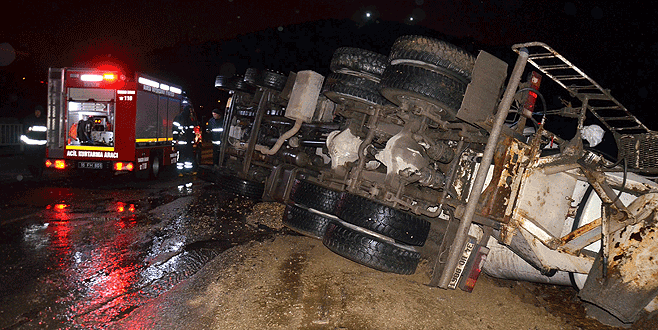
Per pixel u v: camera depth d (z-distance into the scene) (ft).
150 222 22.35
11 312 11.73
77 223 21.01
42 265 15.21
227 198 30.83
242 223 23.71
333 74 19.45
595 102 20.48
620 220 13.69
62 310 12.10
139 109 33.88
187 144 45.88
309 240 20.85
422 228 16.29
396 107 17.75
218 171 31.40
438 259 15.80
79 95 32.89
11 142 46.75
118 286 14.05
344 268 17.02
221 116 39.86
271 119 28.68
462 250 14.98
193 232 21.13
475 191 14.56
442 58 14.73
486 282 17.53
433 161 17.47
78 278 14.42
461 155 17.15
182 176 41.78
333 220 17.94
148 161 36.06
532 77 15.60
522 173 14.83
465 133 16.25
